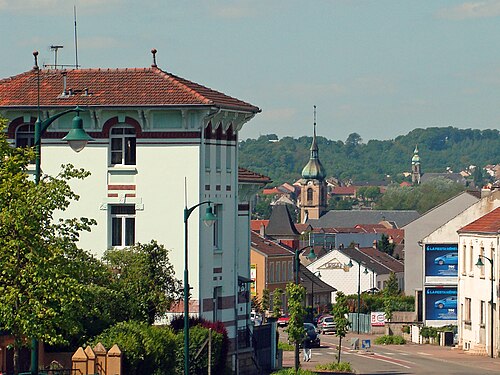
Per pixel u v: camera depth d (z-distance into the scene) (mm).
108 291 92688
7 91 109625
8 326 67000
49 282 66438
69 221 69562
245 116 115312
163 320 104812
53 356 87688
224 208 112625
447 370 135125
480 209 194875
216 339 98875
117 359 83000
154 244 101688
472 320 168875
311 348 169875
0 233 66375
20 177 67625
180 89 108375
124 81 110562
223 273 112062
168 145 107750
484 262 163625
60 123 108812
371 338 195625
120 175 108562
